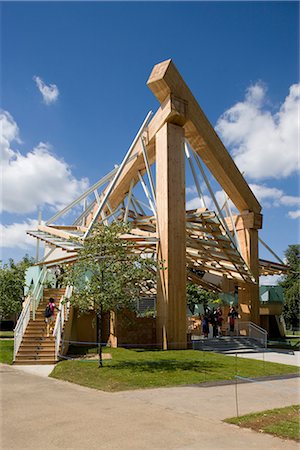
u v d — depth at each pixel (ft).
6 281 104.88
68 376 43.50
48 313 61.46
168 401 32.17
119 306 52.44
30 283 85.30
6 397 33.30
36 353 55.72
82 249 52.60
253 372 48.52
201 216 77.92
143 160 87.10
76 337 70.79
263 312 115.96
